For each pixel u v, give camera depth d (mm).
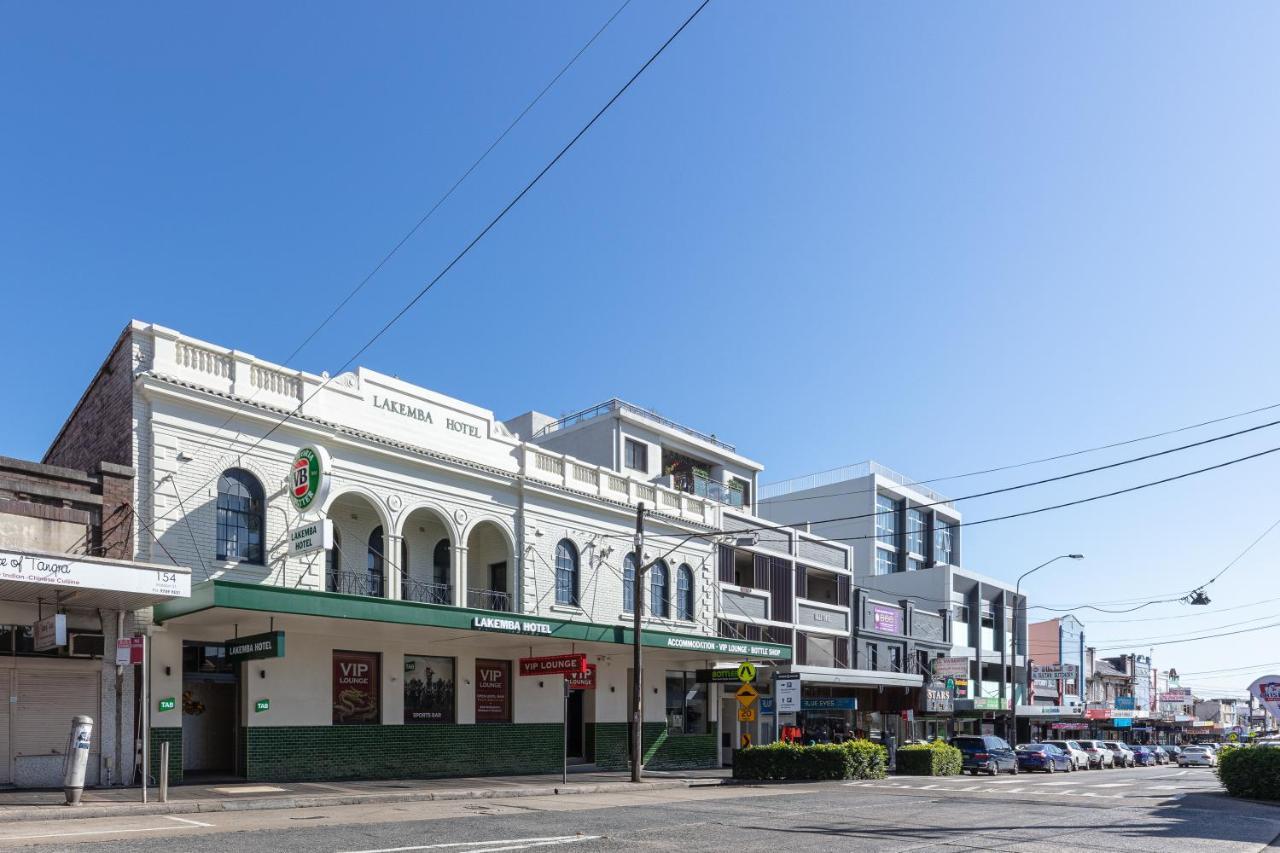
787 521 62812
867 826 15516
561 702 29812
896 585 57125
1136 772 47281
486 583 29031
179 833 12992
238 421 21875
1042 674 67125
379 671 24859
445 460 26266
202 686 22500
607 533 31578
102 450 21516
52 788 18125
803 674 38000
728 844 12922
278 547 22203
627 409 40125
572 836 13531
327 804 17891
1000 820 16922
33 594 17484
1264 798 23422
